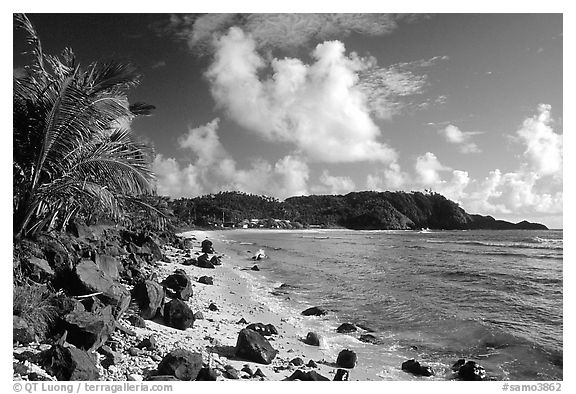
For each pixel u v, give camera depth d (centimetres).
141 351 793
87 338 725
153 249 2205
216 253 3309
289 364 867
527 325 1370
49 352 650
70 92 973
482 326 1284
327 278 2189
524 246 5119
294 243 5547
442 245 5391
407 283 2181
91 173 1098
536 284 2295
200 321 1113
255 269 2436
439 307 1570
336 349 1020
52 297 815
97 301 867
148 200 2319
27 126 1022
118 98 1141
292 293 1722
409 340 1135
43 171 1069
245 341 872
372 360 959
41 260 956
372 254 4019
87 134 1075
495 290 2081
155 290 1041
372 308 1497
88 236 1530
